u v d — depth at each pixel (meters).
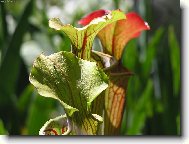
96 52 0.50
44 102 0.95
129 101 1.05
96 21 0.42
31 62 1.37
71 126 0.41
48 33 1.33
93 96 0.40
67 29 0.43
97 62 0.51
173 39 1.10
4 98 1.08
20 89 1.22
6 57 1.09
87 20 0.51
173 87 1.08
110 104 0.53
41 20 1.46
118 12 0.41
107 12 0.51
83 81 0.40
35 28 1.35
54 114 1.00
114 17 0.42
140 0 1.19
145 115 1.03
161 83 1.09
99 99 0.46
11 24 1.34
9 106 1.08
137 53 1.10
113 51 0.54
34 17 1.47
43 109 0.95
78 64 0.40
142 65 1.08
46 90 0.39
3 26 1.19
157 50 1.13
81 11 1.53
